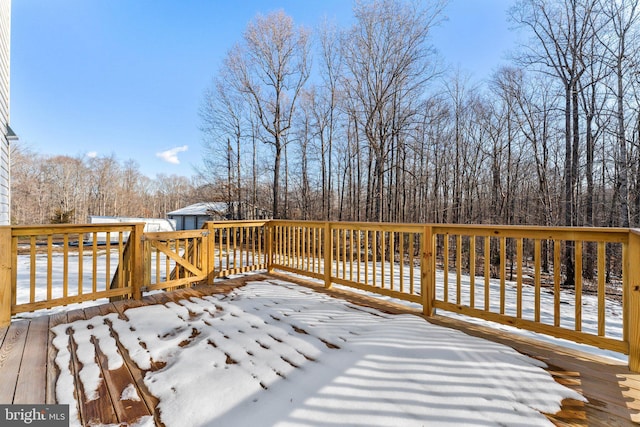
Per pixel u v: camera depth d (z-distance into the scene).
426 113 12.92
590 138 9.68
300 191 17.42
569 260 8.54
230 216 16.89
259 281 4.23
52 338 2.24
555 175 11.75
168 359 1.93
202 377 1.69
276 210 14.58
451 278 7.29
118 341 2.19
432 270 2.78
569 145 9.53
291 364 1.83
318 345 2.10
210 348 2.06
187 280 3.79
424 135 14.68
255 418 1.35
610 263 9.29
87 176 34.31
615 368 1.80
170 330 2.41
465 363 1.80
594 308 5.38
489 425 1.29
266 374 1.72
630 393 1.54
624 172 8.25
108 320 2.62
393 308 3.01
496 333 2.35
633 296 1.78
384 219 14.55
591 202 9.52
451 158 15.24
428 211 16.20
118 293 3.16
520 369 1.75
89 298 2.95
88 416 1.37
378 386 1.58
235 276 4.59
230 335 2.29
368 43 11.08
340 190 17.28
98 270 8.35
